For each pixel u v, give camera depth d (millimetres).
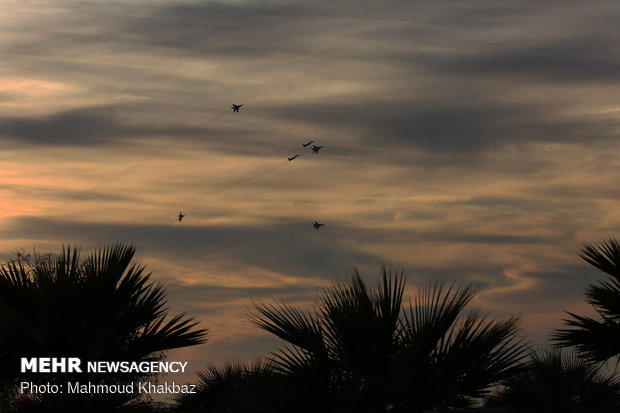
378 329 10258
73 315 12484
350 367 10289
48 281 12844
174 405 15000
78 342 12664
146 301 13094
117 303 12680
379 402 10266
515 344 10227
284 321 10625
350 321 10234
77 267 13102
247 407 10500
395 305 10406
